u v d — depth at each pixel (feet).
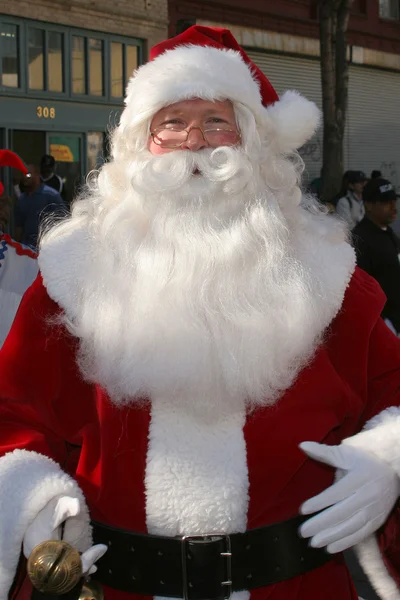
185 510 5.00
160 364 4.96
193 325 5.05
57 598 4.77
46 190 25.26
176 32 39.09
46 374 5.44
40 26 32.83
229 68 5.71
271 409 5.20
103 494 5.21
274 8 44.16
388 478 5.12
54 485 4.98
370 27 53.11
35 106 33.06
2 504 4.96
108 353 5.13
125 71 36.73
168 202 5.50
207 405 5.02
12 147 32.58
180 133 5.65
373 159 55.57
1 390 5.40
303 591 5.37
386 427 5.35
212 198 5.51
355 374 5.57
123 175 5.90
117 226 5.55
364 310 5.58
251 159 5.64
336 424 5.43
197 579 5.00
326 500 4.96
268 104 6.31
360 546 5.55
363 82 53.62
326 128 32.89
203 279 5.24
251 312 5.13
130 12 36.09
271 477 5.15
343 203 27.55
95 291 5.29
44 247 5.67
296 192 5.83
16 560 4.94
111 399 5.15
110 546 5.19
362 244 14.75
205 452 5.05
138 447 5.13
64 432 5.49
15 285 9.03
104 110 36.04
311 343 5.20
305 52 46.32
